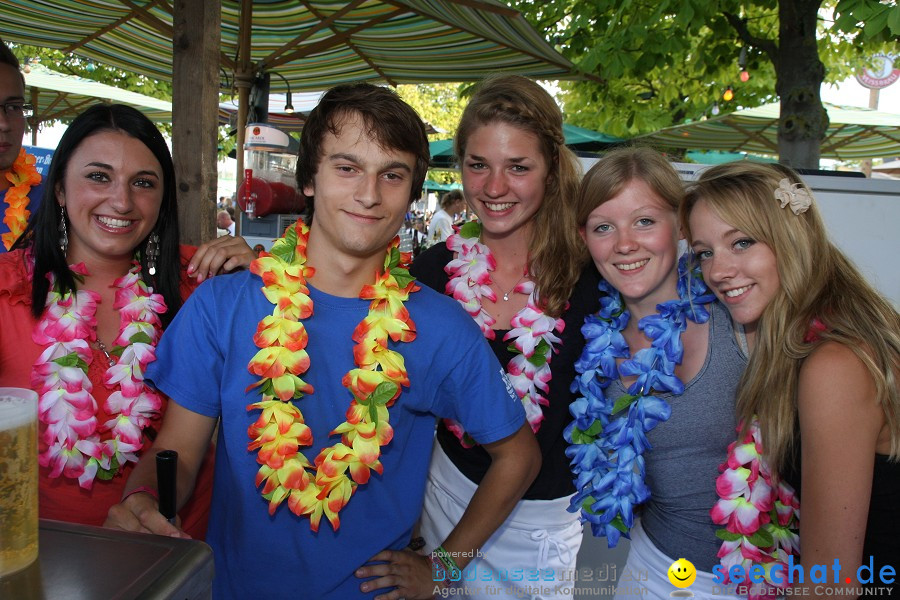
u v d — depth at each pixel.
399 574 1.28
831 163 15.41
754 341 1.43
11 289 1.40
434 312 1.32
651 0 4.86
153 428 1.50
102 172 1.42
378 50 4.92
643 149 1.58
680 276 1.60
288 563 1.26
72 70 10.81
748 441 1.39
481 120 1.71
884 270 2.48
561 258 1.76
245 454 1.26
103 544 0.73
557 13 5.91
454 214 8.07
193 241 2.48
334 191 1.19
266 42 4.89
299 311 1.22
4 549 0.65
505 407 1.36
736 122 6.87
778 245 1.32
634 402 1.52
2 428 0.64
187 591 0.68
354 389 1.23
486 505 1.39
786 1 4.27
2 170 2.05
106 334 1.53
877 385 1.21
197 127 2.45
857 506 1.21
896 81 8.15
